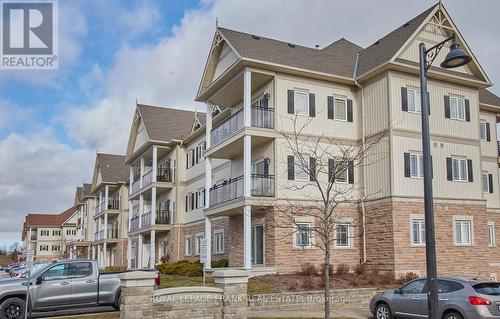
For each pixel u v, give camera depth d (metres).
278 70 24.70
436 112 25.83
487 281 13.72
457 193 25.58
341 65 27.28
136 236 44.78
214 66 28.55
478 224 25.91
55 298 15.41
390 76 24.64
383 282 21.62
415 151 24.75
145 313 12.77
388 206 23.80
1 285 15.05
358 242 25.22
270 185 24.08
